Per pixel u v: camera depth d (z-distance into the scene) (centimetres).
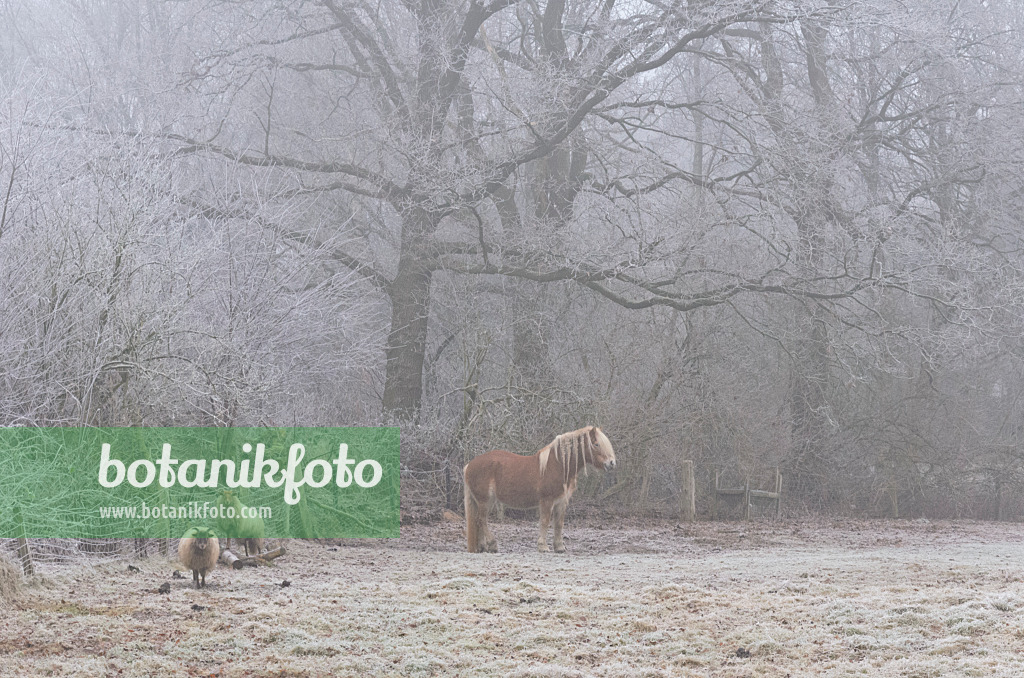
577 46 2912
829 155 2631
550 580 1238
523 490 1628
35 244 1270
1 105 1306
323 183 2781
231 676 800
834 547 1886
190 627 923
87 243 1274
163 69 2616
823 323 2781
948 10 2912
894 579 1236
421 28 2709
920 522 2683
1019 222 3186
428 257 2664
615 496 2641
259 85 2764
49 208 1329
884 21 2509
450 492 2288
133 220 1345
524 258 2645
